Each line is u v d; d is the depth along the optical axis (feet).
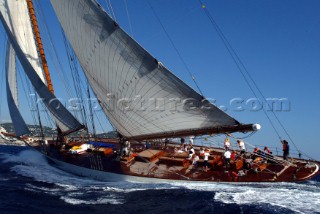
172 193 55.93
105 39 62.69
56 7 69.10
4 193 57.82
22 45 96.99
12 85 103.30
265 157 65.98
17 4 95.81
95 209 49.37
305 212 45.60
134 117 65.77
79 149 82.48
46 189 61.11
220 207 48.47
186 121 60.49
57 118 85.51
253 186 57.88
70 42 71.05
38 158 99.81
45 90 83.30
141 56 59.11
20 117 101.86
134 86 62.80
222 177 60.29
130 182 63.62
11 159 102.01
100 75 67.56
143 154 71.26
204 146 89.92
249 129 56.03
